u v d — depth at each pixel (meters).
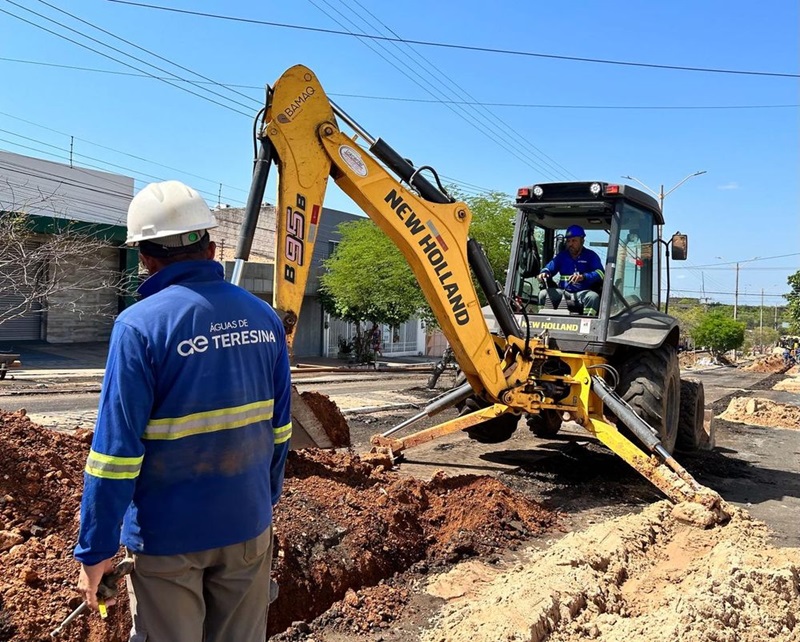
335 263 21.45
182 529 2.15
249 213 5.15
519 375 6.83
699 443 8.94
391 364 27.30
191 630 2.22
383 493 5.36
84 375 15.67
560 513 6.14
